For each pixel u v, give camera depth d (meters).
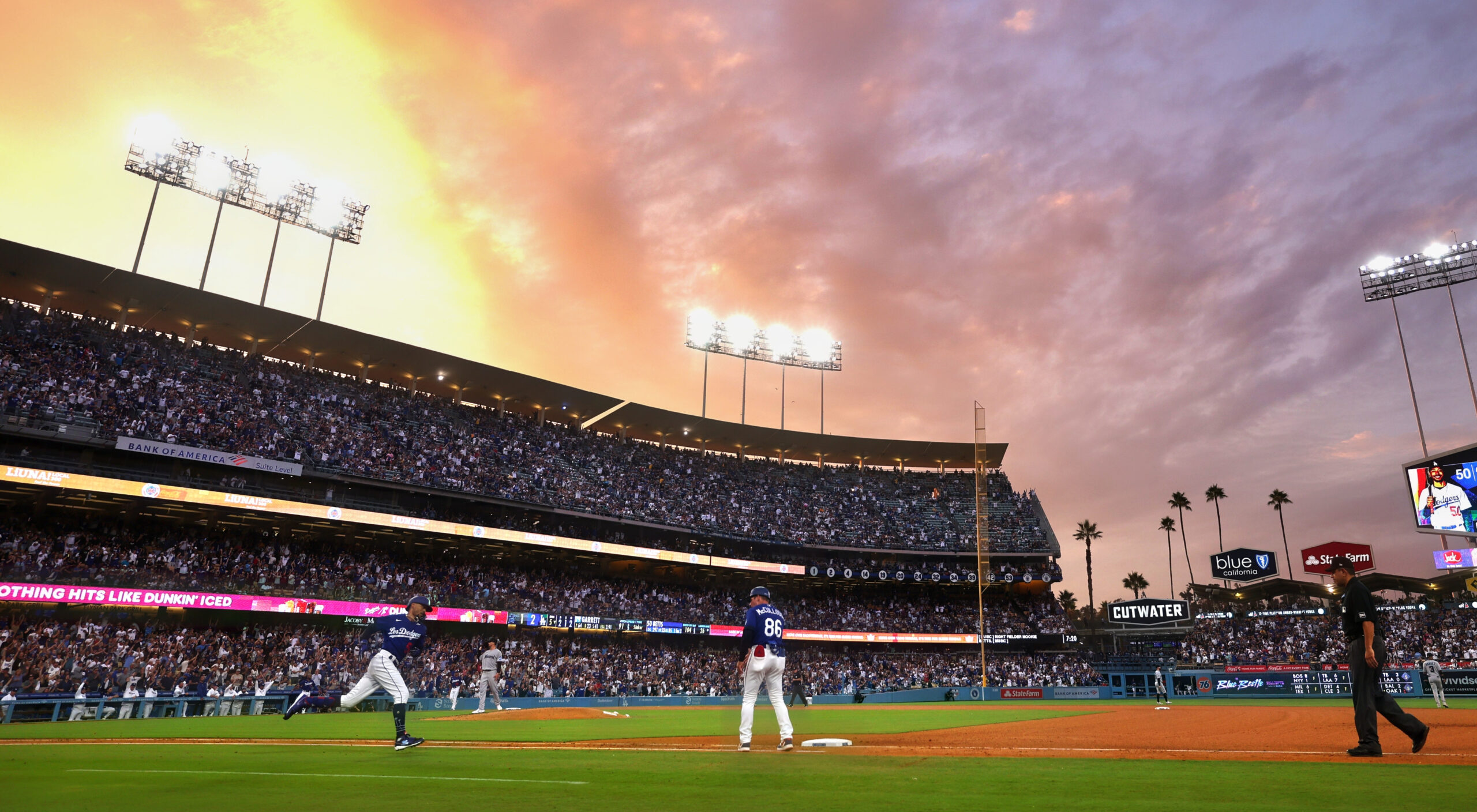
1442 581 66.19
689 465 66.25
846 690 54.88
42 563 33.22
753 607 11.04
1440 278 54.47
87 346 41.09
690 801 5.95
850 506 69.44
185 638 36.66
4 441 36.25
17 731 17.80
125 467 39.31
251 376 46.88
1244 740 13.02
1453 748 9.91
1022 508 71.88
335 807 5.68
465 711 32.19
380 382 55.81
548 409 61.94
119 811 5.45
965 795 6.23
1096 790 6.48
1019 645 62.38
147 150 45.88
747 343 73.12
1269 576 71.25
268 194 49.56
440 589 45.41
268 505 39.00
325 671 37.69
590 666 48.03
